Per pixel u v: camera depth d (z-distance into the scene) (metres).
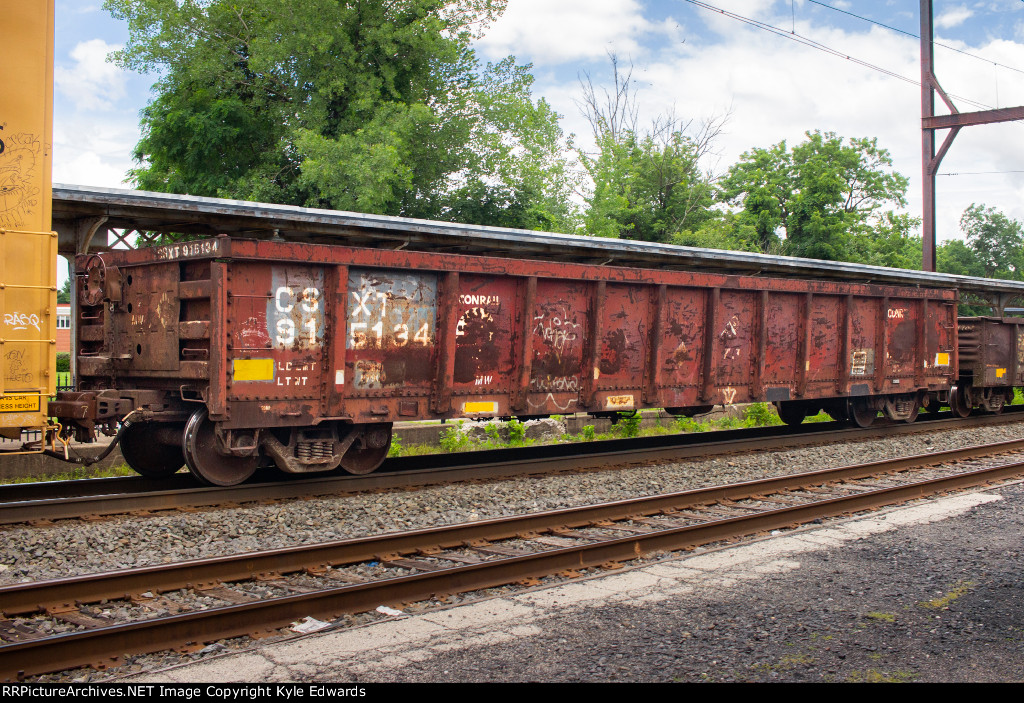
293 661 4.75
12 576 6.46
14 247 7.70
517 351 11.71
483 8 34.53
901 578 6.55
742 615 5.64
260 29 31.06
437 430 15.66
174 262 9.80
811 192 51.78
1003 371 21.00
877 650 5.02
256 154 32.09
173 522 8.00
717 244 41.19
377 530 8.20
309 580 6.38
